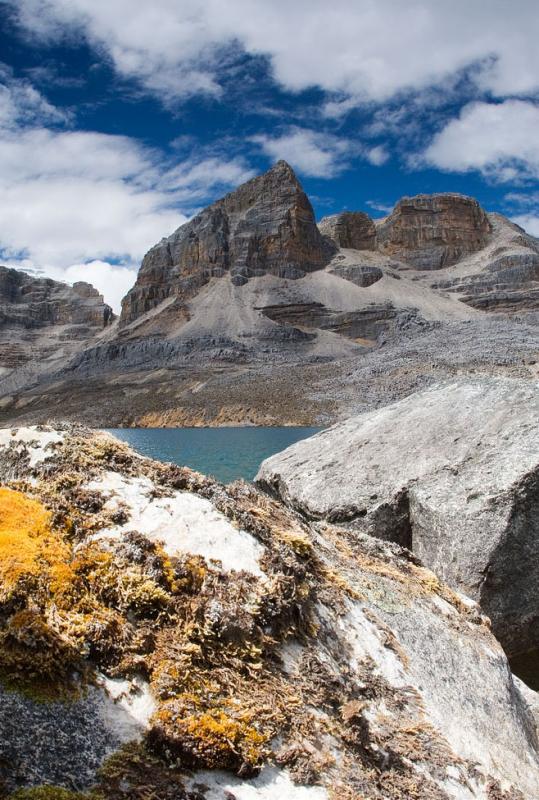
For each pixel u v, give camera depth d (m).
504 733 6.02
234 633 4.52
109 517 5.24
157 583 4.64
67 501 5.29
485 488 11.80
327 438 17.31
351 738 4.43
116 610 4.39
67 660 3.81
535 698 7.61
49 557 4.51
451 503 12.01
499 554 11.15
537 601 11.37
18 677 3.57
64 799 3.09
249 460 54.22
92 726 3.56
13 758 3.16
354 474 14.40
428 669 6.01
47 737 3.36
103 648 4.03
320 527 8.45
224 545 5.28
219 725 3.81
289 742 4.07
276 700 4.27
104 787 3.28
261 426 177.38
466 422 14.37
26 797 3.01
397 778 4.41
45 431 6.54
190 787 3.48
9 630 3.77
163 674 4.01
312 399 194.88
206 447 78.62
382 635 5.92
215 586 4.78
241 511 5.93
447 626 7.09
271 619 4.85
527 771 5.66
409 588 7.48
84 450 6.18
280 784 3.80
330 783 4.00
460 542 11.56
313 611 5.38
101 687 3.82
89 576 4.53
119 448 6.59
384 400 176.00
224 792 3.55
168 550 5.02
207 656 4.29
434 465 13.27
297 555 6.02
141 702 3.87
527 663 11.07
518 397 14.46
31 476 5.82
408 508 13.09
